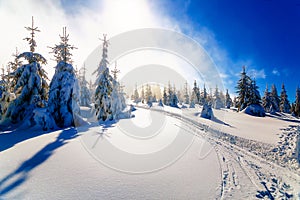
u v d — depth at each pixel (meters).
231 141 9.58
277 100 48.59
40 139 7.35
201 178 4.42
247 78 33.81
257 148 8.58
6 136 8.57
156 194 3.58
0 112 13.12
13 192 3.38
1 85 17.50
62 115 12.02
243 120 21.59
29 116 11.54
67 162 4.92
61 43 13.93
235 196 3.67
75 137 7.87
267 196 3.74
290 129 15.86
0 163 4.61
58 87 12.56
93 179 4.05
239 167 5.43
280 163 6.29
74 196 3.37
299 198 3.68
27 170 4.30
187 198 3.50
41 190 3.50
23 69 13.79
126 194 3.53
